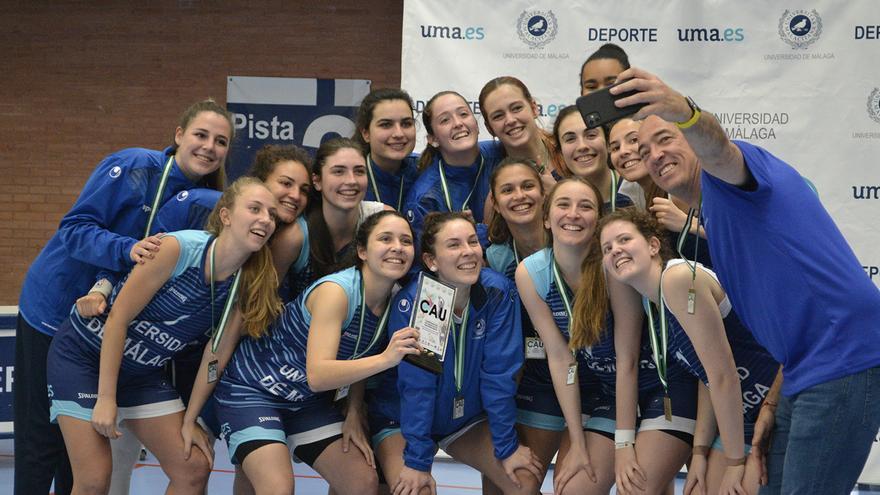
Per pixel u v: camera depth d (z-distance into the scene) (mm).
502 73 6949
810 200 3047
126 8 9500
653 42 6863
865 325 2934
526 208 4262
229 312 4129
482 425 4359
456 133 4672
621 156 4379
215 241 4012
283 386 4191
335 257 4504
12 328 6582
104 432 4004
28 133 9648
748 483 3771
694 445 4004
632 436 4016
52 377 4152
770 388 3887
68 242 4191
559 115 4730
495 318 4180
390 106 4781
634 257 3725
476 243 4109
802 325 3008
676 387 4109
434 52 6965
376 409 4402
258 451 4043
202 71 9438
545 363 4387
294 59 9375
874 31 6680
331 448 4219
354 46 9328
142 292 3965
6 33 9609
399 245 4031
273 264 4293
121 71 9531
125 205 4309
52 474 4539
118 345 4004
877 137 6676
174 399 4266
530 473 4133
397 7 9297
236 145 9148
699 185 3469
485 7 6953
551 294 4094
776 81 6773
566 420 4168
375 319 4188
